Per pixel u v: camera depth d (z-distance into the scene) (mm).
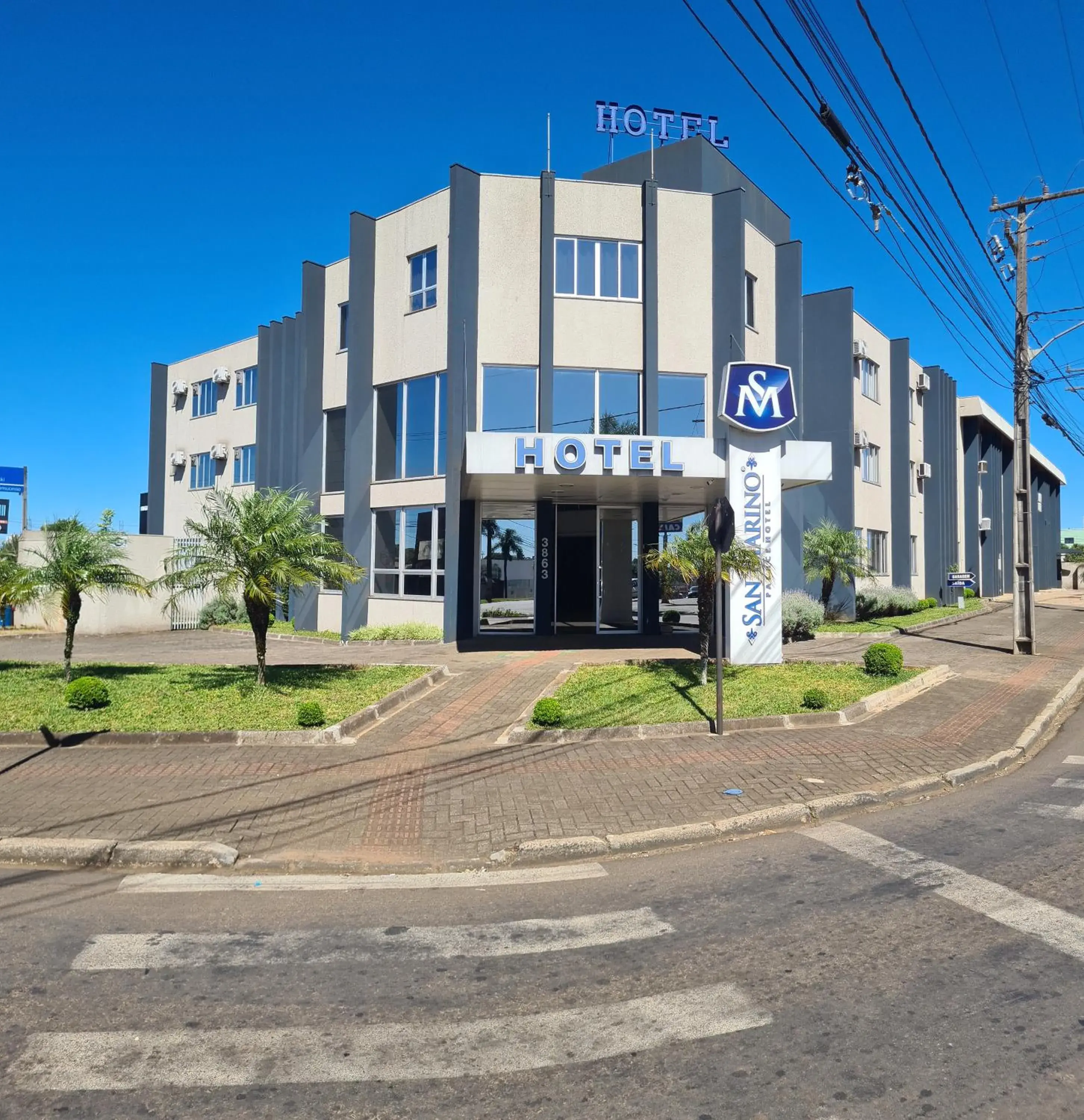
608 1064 3502
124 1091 3336
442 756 9242
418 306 19844
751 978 4262
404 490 19781
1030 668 15484
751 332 20672
